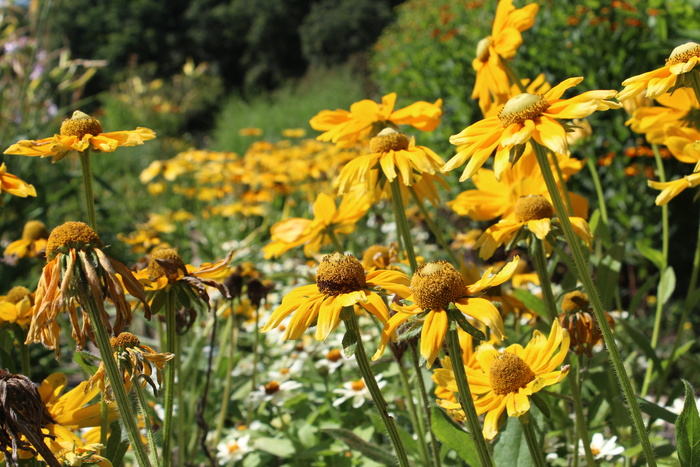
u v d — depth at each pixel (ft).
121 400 1.86
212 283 2.16
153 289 2.17
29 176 5.64
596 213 2.69
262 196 6.31
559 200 1.87
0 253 5.15
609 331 1.84
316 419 3.12
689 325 5.11
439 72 7.55
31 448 1.89
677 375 4.09
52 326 1.93
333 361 3.22
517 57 6.31
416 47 9.18
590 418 2.66
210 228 7.31
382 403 1.90
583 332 2.31
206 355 3.71
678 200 5.68
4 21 6.73
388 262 2.72
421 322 1.87
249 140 16.56
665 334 5.11
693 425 1.91
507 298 2.71
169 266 2.13
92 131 2.13
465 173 1.93
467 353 2.34
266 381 3.41
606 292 2.68
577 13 5.90
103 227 6.19
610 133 5.60
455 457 2.65
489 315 1.80
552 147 1.81
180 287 2.18
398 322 1.88
